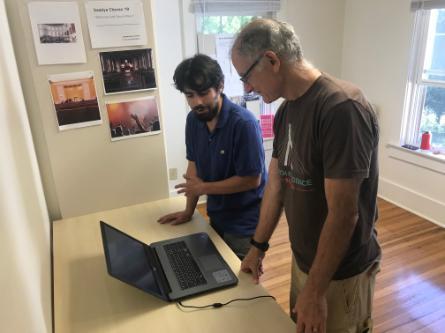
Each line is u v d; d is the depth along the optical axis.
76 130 1.70
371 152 0.99
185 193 1.58
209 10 3.10
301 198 1.15
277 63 1.00
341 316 1.23
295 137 1.09
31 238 1.01
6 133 0.91
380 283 2.38
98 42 1.62
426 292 2.29
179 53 3.12
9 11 1.49
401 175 3.35
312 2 3.45
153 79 1.76
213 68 1.42
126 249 1.26
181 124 3.30
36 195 1.32
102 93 1.69
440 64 2.95
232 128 1.49
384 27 3.23
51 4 1.53
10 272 0.69
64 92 1.64
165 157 1.90
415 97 3.18
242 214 1.62
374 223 1.17
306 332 1.02
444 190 2.98
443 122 3.04
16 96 1.25
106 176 1.81
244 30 1.03
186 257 1.37
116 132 1.77
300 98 1.05
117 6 1.61
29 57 1.55
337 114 0.95
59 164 1.72
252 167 1.49
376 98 3.46
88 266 1.38
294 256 1.34
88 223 1.72
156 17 2.95
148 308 1.14
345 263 1.15
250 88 1.09
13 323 0.65
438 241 2.82
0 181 0.72
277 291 2.32
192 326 1.06
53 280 1.31
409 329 2.02
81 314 1.13
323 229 1.02
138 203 1.91
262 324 1.06
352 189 0.96
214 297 1.18
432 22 2.94
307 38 3.54
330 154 0.97
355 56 3.60
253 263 1.30
